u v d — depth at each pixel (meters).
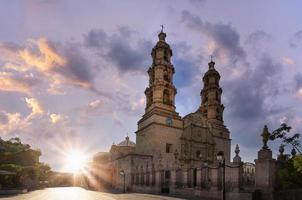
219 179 32.06
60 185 108.56
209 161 66.44
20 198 34.66
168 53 72.44
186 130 67.44
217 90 77.12
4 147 65.25
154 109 66.25
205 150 68.12
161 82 68.62
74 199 33.97
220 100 77.44
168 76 70.81
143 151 67.19
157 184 46.53
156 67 70.38
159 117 65.44
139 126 72.62
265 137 27.73
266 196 25.56
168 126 65.56
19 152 66.12
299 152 29.84
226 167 30.69
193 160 64.69
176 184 41.38
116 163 70.44
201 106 77.75
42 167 79.25
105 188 73.00
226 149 73.12
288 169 26.95
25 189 50.16
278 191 25.08
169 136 65.06
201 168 36.12
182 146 65.38
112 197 38.47
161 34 74.00
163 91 68.75
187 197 35.31
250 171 39.38
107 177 76.62
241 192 28.05
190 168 39.12
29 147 69.56
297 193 23.11
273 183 26.16
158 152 62.56
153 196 39.25
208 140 69.69
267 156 26.88
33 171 63.19
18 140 69.00
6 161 62.72
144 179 53.22
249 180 38.16
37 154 71.25
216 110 75.62
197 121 69.62
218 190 31.53
